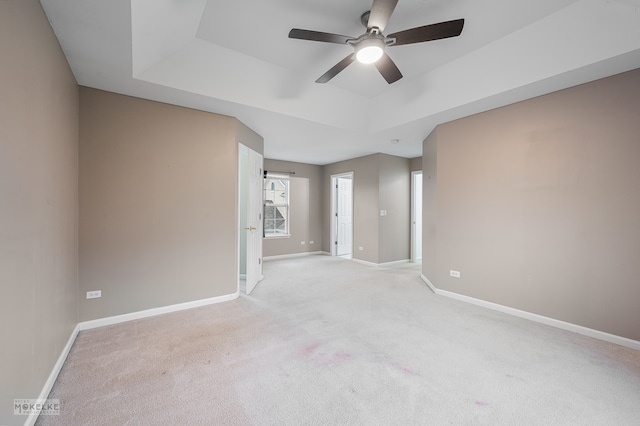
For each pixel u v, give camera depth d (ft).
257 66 9.53
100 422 4.70
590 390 5.61
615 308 7.63
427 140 14.02
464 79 9.53
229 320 9.12
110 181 8.66
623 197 7.52
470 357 6.86
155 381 5.84
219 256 10.92
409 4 6.86
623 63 6.98
